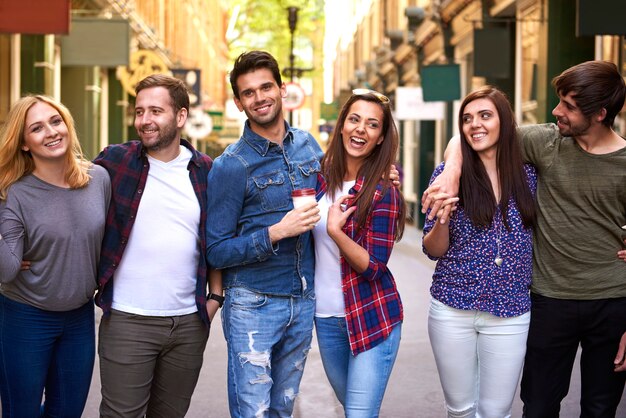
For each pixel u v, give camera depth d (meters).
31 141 3.28
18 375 3.42
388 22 28.16
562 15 11.54
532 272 3.62
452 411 3.63
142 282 3.48
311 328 3.70
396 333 3.62
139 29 20.56
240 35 31.16
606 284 3.51
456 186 3.38
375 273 3.51
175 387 3.66
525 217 3.45
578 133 3.45
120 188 3.49
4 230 3.28
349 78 41.56
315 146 3.79
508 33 13.21
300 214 3.36
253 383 3.54
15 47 11.83
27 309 3.40
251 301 3.55
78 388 3.60
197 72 21.73
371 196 3.53
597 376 3.65
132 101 21.06
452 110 18.67
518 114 13.46
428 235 3.45
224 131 35.00
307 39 31.62
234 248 3.43
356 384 3.55
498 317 3.46
